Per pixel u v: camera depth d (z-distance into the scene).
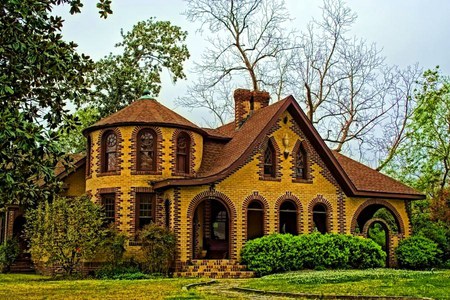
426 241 32.72
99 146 30.78
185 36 51.56
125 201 29.52
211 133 33.88
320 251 28.72
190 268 27.09
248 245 28.39
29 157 11.77
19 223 35.38
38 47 11.91
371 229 36.94
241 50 49.31
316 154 31.98
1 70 11.71
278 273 27.55
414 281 19.55
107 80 48.00
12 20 11.44
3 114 10.61
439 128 44.00
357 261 30.03
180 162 30.77
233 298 15.80
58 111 12.84
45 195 12.61
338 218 31.94
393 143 48.09
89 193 30.95
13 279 25.81
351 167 35.41
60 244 26.52
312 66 48.88
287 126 31.48
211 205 31.34
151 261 26.98
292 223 32.97
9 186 11.55
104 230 28.00
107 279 25.58
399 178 49.66
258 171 30.11
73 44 13.06
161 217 29.42
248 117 35.12
